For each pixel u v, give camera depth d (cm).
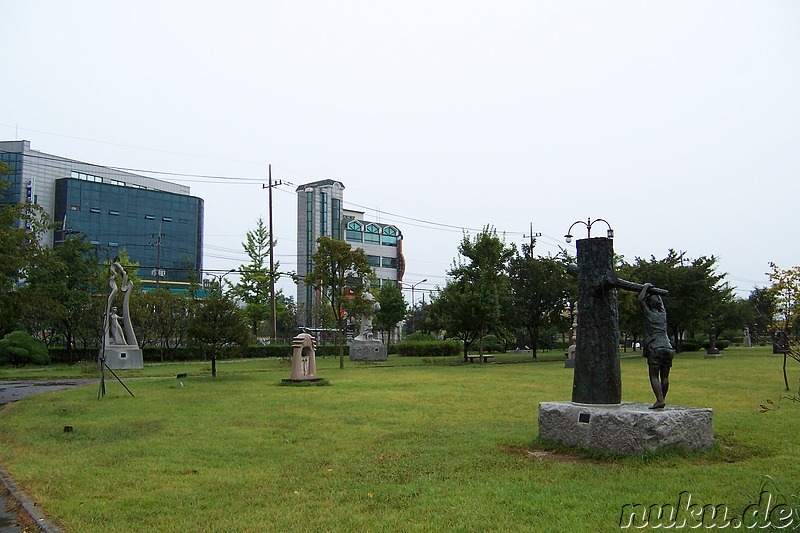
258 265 5375
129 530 594
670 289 4144
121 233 9444
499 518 604
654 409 889
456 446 959
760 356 3866
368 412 1363
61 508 664
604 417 872
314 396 1706
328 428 1156
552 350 6319
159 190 9931
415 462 853
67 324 3878
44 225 2264
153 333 4281
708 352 4031
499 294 3769
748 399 1533
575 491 694
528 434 1044
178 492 722
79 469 842
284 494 707
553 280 4338
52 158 8919
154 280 9281
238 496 704
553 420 945
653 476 753
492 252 3775
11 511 676
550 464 828
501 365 3388
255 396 1727
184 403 1579
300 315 7606
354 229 9512
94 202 9169
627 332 4588
